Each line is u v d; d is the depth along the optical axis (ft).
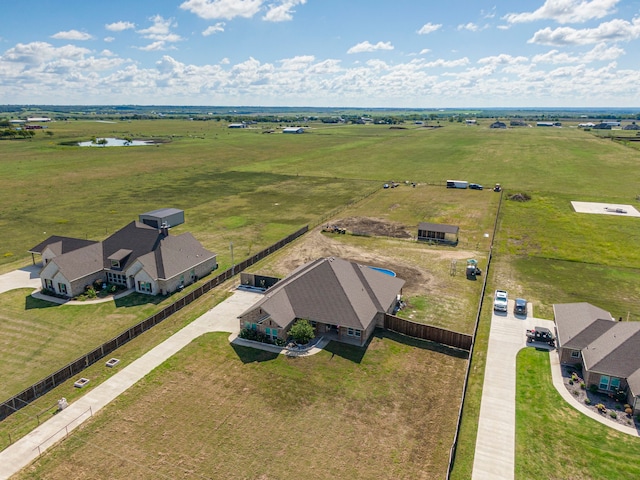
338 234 258.98
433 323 154.40
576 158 549.54
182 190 383.45
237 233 260.83
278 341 140.05
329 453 97.14
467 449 98.32
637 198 339.77
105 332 148.05
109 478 90.33
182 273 183.01
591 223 278.05
